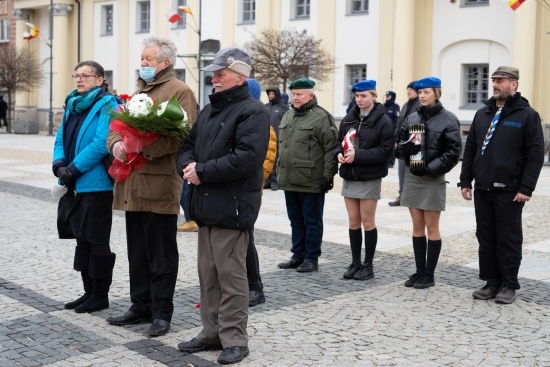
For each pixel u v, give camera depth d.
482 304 6.60
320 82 28.38
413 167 6.94
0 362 5.00
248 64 5.08
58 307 6.35
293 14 31.16
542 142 6.50
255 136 4.93
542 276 7.73
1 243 9.23
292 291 6.99
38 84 42.47
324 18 29.88
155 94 5.68
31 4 42.41
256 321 5.98
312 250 7.85
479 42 25.45
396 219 11.60
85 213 5.98
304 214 7.84
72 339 5.48
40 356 5.11
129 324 5.84
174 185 5.55
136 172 5.49
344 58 29.34
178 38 36.22
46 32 42.81
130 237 5.80
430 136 6.96
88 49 41.03
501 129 6.60
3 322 5.89
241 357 5.03
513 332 5.77
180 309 6.29
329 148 7.63
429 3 26.58
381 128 7.35
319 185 7.68
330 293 6.94
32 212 11.87
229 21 33.62
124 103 5.68
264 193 14.80
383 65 28.02
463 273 7.85
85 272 6.30
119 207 5.62
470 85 26.06
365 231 7.57
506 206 6.60
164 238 5.59
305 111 7.75
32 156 23.14
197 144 5.16
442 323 5.99
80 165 5.87
